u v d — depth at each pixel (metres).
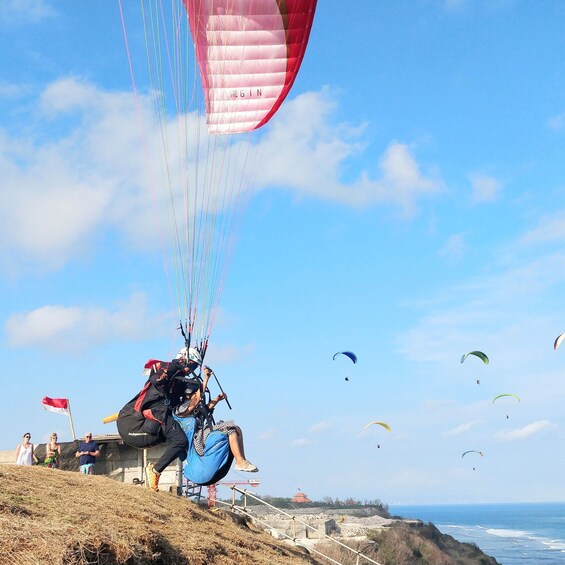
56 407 19.45
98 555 8.49
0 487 9.77
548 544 149.00
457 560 58.50
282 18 13.66
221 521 13.85
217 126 14.59
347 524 55.25
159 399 12.38
